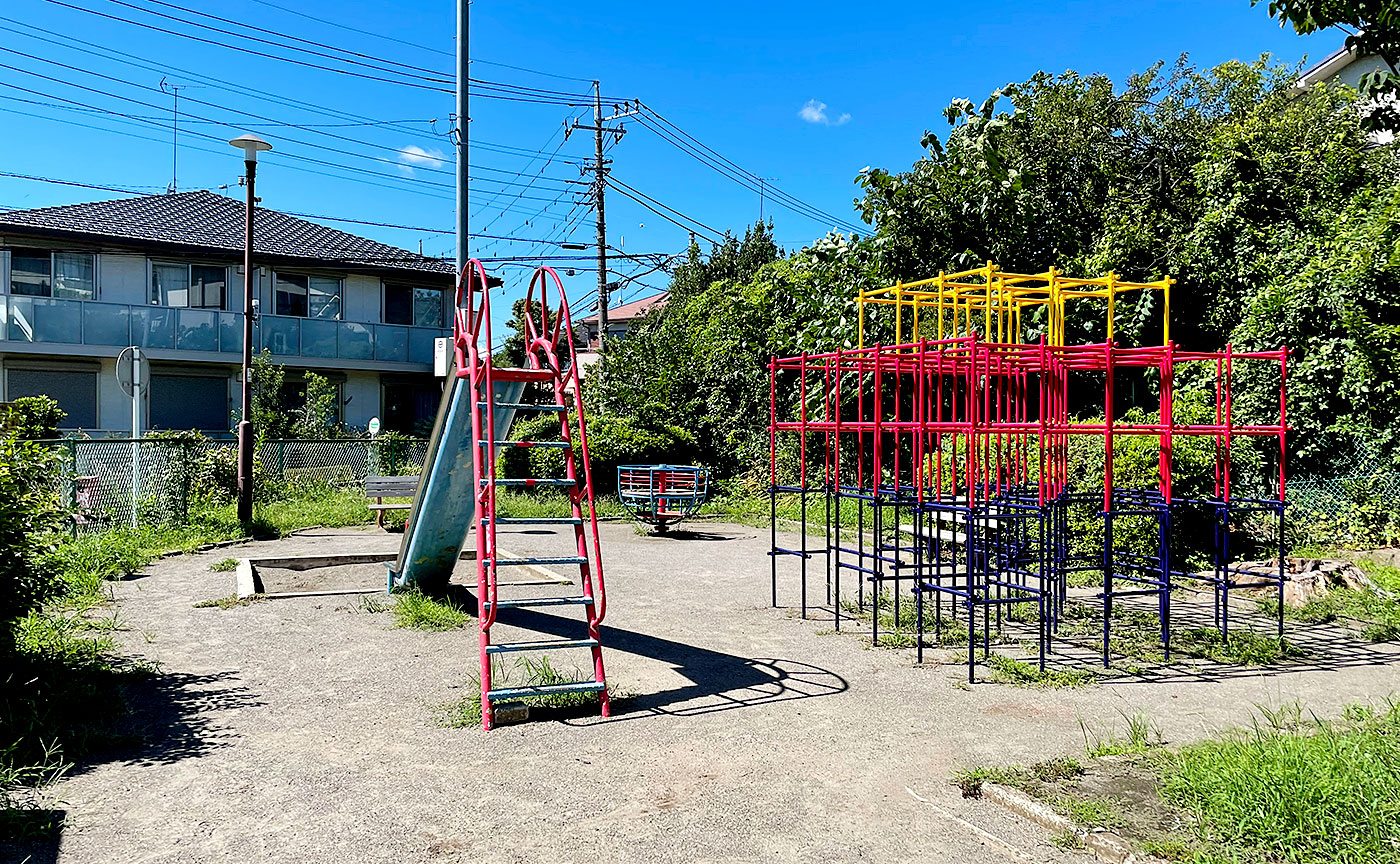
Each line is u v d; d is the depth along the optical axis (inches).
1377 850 124.4
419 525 313.1
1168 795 149.6
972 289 354.3
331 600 336.2
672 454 774.5
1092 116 663.1
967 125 585.3
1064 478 310.8
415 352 1026.7
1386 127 361.4
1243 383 448.5
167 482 539.2
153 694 218.4
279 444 725.9
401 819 149.0
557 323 252.7
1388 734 173.2
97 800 155.3
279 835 142.7
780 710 209.2
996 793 155.3
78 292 883.4
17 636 228.7
